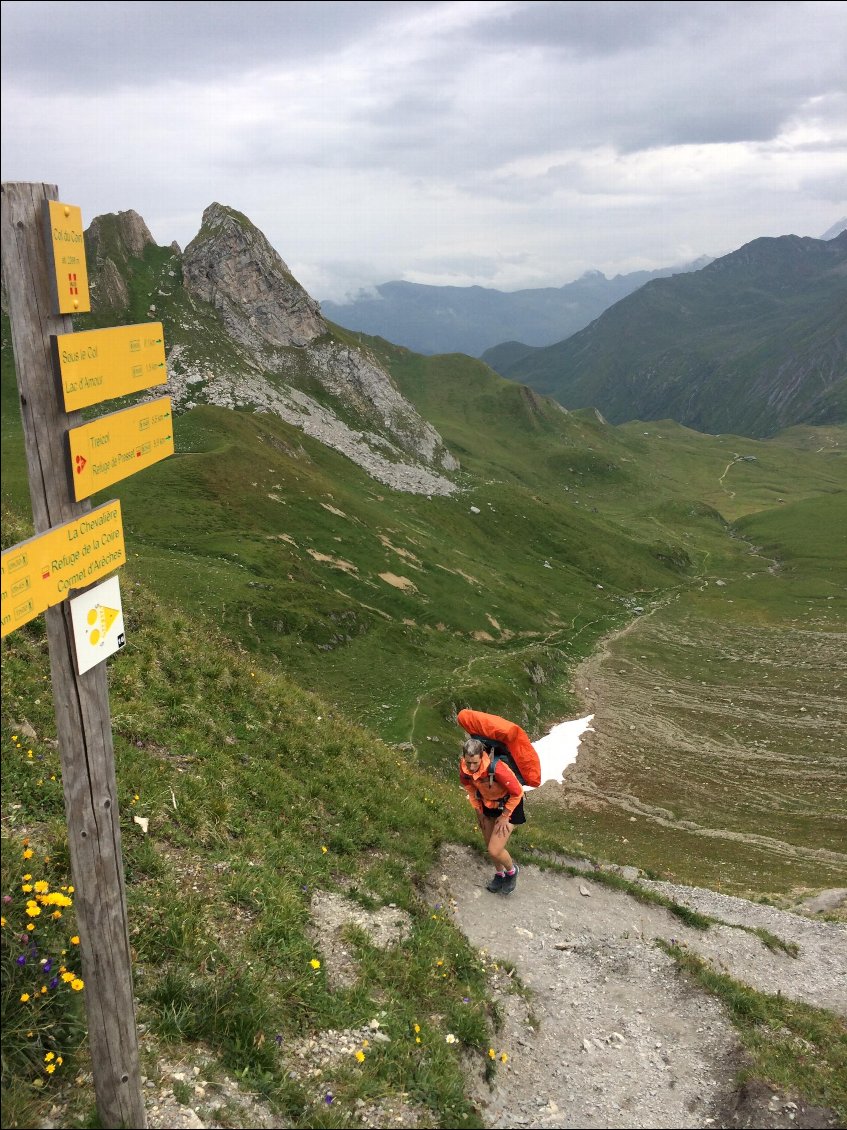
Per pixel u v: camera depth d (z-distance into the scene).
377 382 180.50
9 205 4.26
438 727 57.19
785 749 72.88
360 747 17.27
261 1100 6.77
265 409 140.62
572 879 15.62
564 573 144.38
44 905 7.09
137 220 165.38
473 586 109.25
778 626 126.88
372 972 9.27
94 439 5.01
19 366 4.47
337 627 69.25
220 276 163.25
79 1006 6.46
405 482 151.88
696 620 131.62
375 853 13.16
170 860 9.57
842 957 17.33
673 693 90.88
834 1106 9.11
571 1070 9.41
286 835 11.75
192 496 89.38
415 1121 7.27
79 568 4.93
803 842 50.12
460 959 10.60
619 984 11.74
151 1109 6.18
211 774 12.18
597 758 68.31
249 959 8.38
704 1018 11.09
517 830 18.31
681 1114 8.88
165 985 7.38
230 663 16.66
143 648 14.78
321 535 96.44
